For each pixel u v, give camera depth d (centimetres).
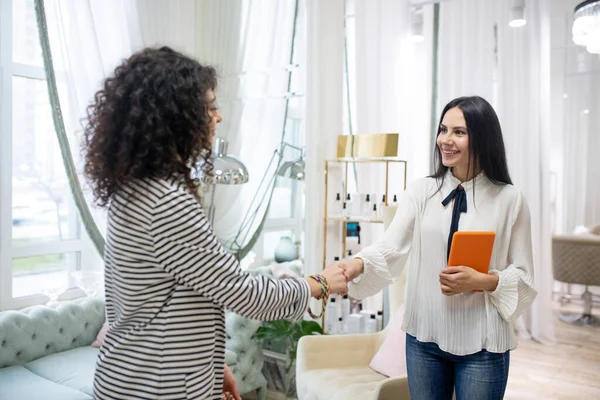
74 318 305
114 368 108
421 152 452
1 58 303
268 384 351
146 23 339
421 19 433
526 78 443
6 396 235
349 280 172
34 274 322
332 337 262
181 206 105
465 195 163
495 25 443
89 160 110
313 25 328
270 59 362
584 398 337
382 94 378
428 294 165
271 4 361
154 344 106
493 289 152
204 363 110
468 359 158
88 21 302
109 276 114
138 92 104
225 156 297
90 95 303
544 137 440
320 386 236
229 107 376
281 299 113
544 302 445
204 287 105
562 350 427
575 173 536
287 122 365
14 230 313
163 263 105
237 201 375
